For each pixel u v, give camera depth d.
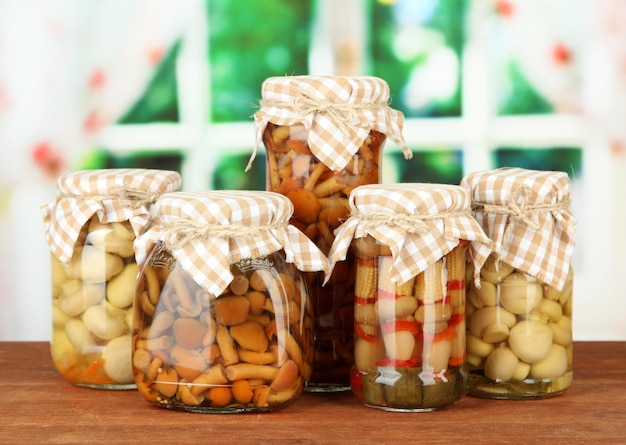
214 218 0.99
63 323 1.11
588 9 1.67
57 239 1.10
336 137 1.05
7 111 1.72
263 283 1.01
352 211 1.03
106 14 1.70
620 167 1.69
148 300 1.02
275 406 1.02
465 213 1.02
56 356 1.12
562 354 1.07
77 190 1.09
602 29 1.67
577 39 1.67
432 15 1.67
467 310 1.07
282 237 1.02
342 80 1.06
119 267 1.09
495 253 1.05
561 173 1.08
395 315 1.01
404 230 1.00
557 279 1.06
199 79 1.70
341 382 1.08
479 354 1.07
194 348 1.01
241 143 1.70
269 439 0.97
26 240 1.75
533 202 1.05
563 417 1.02
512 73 1.68
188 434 0.98
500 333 1.06
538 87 1.68
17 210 1.74
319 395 1.08
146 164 1.72
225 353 1.00
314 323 1.07
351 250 1.07
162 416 1.02
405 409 1.03
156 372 1.02
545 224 1.06
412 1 1.67
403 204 1.00
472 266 1.06
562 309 1.07
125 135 1.71
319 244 1.07
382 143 1.09
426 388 1.02
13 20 1.71
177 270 1.01
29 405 1.06
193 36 1.69
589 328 1.72
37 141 1.73
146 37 1.70
